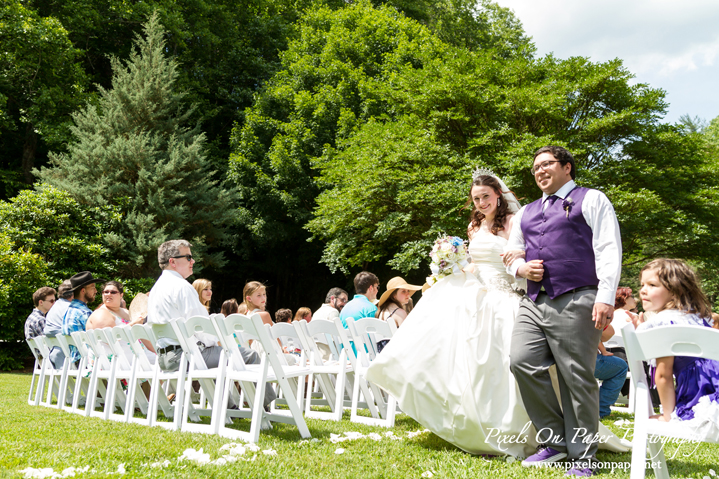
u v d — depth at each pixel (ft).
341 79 59.72
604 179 42.96
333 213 49.98
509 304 10.13
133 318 18.85
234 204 57.98
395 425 12.95
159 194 47.80
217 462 8.61
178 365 13.28
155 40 54.60
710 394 7.36
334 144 58.59
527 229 9.33
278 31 71.26
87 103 52.06
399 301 17.28
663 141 44.88
